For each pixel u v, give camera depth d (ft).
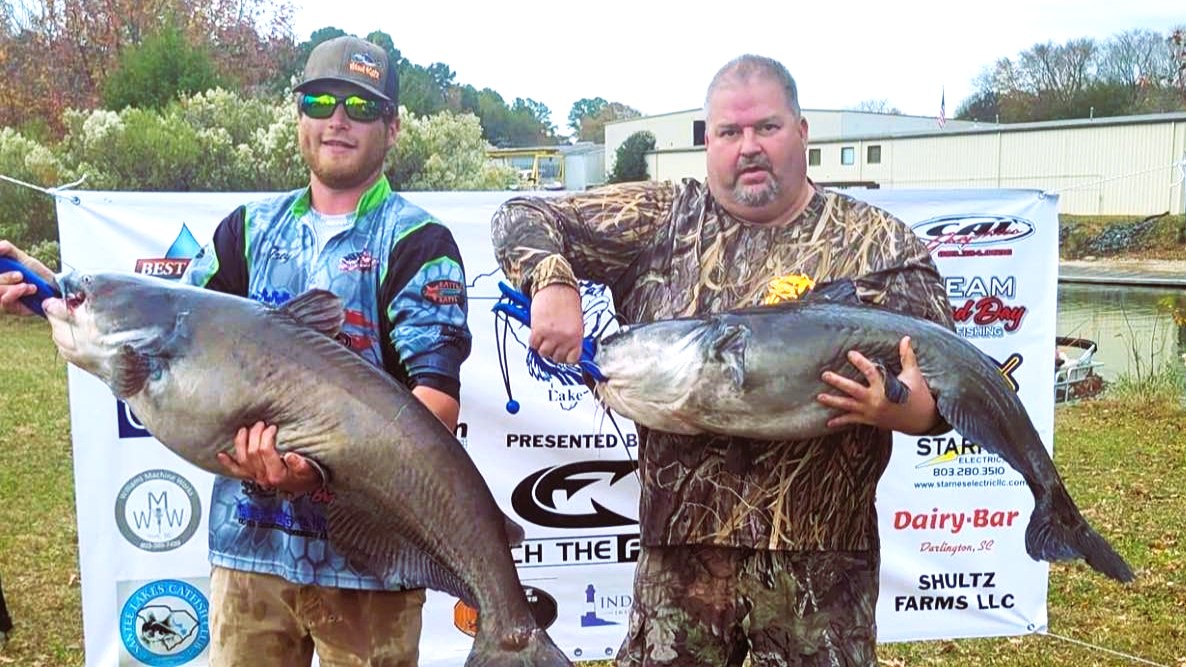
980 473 16.46
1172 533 22.76
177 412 7.89
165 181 46.60
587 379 9.07
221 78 72.59
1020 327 16.12
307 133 9.49
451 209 15.28
